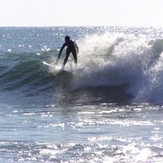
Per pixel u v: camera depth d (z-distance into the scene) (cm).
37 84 6938
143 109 5131
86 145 3641
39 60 7700
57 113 5128
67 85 6675
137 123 4422
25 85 7000
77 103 5781
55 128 4300
